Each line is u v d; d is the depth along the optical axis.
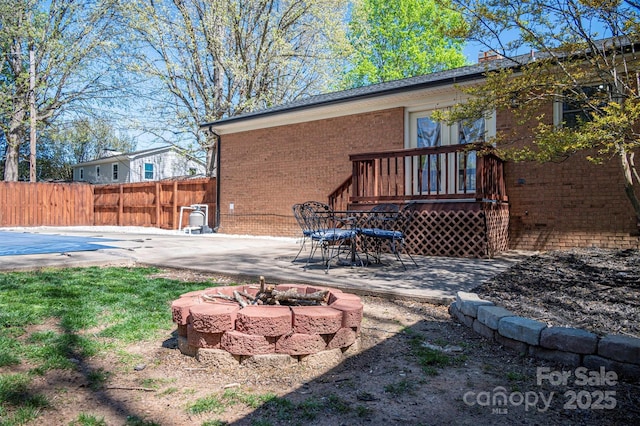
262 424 1.70
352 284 4.14
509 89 4.25
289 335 2.31
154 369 2.29
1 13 17.30
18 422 1.68
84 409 1.82
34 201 15.62
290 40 18.06
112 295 3.78
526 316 2.91
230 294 3.07
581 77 4.17
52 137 20.16
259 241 9.35
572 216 6.81
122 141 35.19
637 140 3.70
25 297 3.59
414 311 3.46
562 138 3.78
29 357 2.33
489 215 6.36
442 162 8.25
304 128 10.26
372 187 7.30
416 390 2.04
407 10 24.41
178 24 16.31
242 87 17.69
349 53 18.20
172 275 5.01
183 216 13.98
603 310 3.03
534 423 1.74
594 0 3.54
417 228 6.74
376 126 9.11
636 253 5.62
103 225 16.69
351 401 1.92
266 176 11.00
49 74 18.80
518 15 4.06
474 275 4.62
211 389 2.05
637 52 4.12
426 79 9.02
